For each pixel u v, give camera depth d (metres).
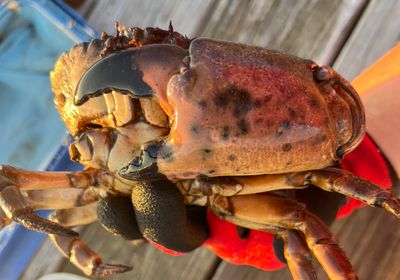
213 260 0.58
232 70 0.32
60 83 0.36
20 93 0.77
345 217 0.55
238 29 0.65
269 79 0.32
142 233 0.38
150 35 0.34
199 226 0.42
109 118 0.35
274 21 0.63
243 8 0.65
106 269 0.42
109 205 0.39
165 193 0.35
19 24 0.76
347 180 0.36
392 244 0.54
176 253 0.46
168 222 0.36
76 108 0.35
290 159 0.33
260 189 0.36
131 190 0.38
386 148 0.47
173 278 0.59
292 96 0.32
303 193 0.44
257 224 0.39
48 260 0.64
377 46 0.58
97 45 0.34
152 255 0.60
